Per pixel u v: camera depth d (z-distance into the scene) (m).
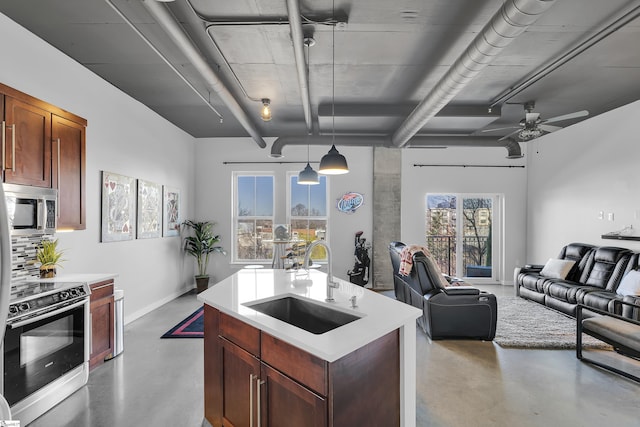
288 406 1.53
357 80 3.94
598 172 5.05
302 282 2.74
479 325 3.65
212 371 2.11
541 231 6.27
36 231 2.61
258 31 2.91
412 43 3.13
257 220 6.67
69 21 2.75
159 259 5.12
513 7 2.09
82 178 3.19
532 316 4.48
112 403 2.45
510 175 6.70
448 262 6.79
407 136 5.00
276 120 5.50
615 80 3.86
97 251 3.74
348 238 6.56
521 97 4.38
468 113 4.68
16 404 2.10
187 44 2.69
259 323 1.65
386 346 1.68
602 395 2.59
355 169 6.59
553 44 3.09
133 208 4.43
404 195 6.68
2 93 2.37
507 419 2.28
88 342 2.73
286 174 6.59
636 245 4.43
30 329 2.20
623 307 3.55
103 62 3.45
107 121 3.89
